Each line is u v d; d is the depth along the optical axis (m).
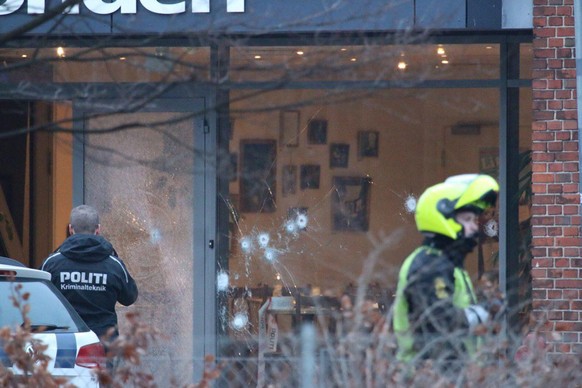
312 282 41.59
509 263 39.72
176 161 41.75
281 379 20.00
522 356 19.27
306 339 19.30
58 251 32.44
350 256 41.44
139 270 42.56
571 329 33.84
